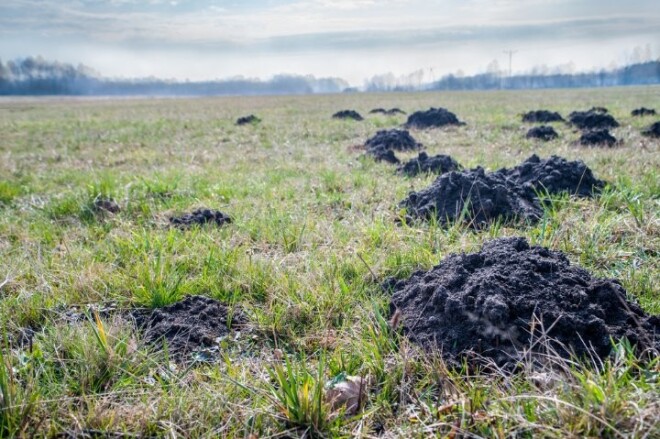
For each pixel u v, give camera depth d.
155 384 2.51
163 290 3.30
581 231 4.13
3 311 3.19
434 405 2.31
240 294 3.46
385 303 3.19
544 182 5.33
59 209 5.52
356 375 2.55
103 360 2.55
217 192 6.19
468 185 4.86
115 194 5.88
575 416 2.02
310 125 15.80
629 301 2.81
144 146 12.36
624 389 2.15
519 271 2.88
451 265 3.16
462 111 20.58
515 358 2.47
